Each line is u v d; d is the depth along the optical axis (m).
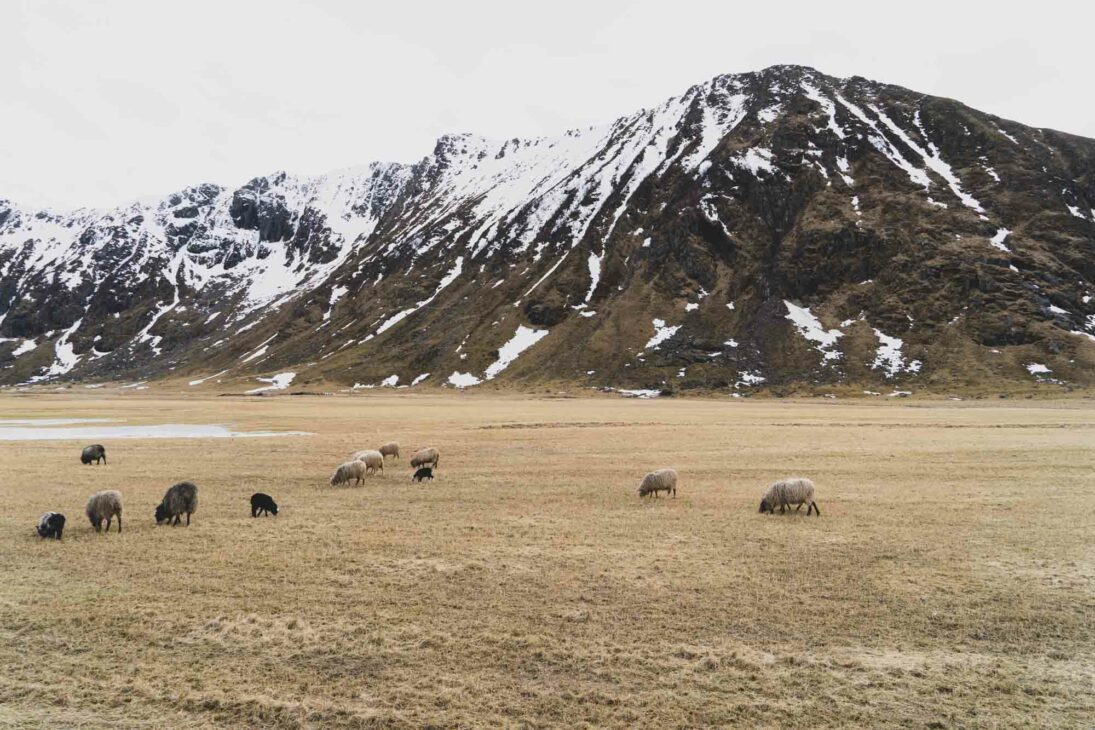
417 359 198.88
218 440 55.28
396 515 25.98
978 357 148.38
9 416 87.31
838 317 175.00
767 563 19.31
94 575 18.14
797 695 11.78
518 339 199.50
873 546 21.14
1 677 12.34
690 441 53.56
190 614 15.33
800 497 25.66
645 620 15.09
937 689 11.99
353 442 53.31
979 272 170.88
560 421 76.06
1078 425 67.31
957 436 56.12
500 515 26.00
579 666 12.84
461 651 13.49
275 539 22.09
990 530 23.14
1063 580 17.64
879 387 143.88
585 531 23.27
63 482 33.16
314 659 13.14
